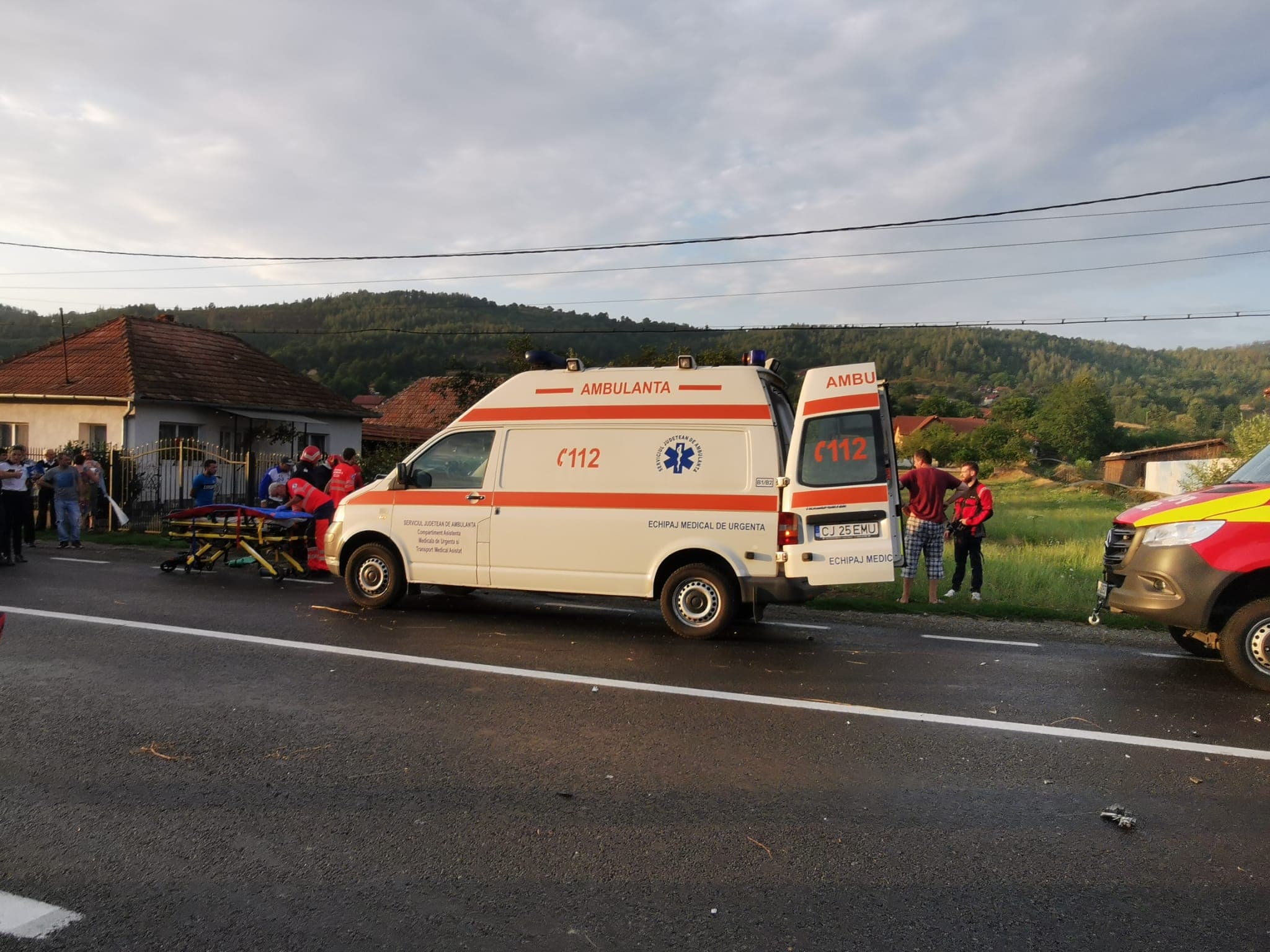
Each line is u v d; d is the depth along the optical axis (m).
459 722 5.20
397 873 3.36
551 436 8.31
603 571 8.01
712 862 3.49
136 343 25.02
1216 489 6.86
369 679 6.13
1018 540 18.84
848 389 7.54
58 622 7.87
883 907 3.17
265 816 3.85
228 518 11.55
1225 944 2.95
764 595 7.58
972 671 6.73
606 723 5.23
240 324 118.19
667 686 6.08
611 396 8.20
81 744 4.71
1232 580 6.33
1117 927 3.05
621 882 3.32
